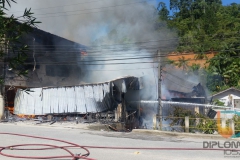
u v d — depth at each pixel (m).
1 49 2.73
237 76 40.22
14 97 23.48
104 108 19.69
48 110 20.98
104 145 10.96
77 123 18.69
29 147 10.15
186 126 15.05
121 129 18.47
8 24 2.71
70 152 9.02
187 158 8.67
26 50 2.80
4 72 19.84
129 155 9.06
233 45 42.12
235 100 34.44
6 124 18.31
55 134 13.98
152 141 12.30
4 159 8.20
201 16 67.12
